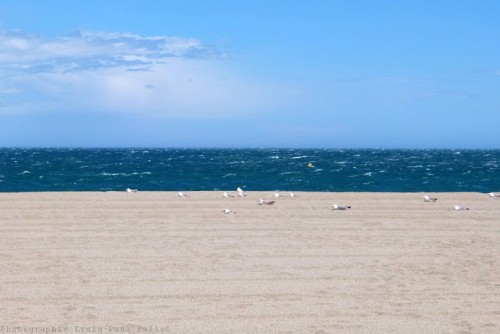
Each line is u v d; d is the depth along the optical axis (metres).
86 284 12.57
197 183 47.25
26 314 10.66
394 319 10.76
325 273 13.80
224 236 17.89
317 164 87.00
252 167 75.62
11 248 15.83
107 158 117.88
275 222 20.31
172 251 15.78
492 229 19.77
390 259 15.29
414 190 42.28
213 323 10.38
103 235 17.77
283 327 10.23
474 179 52.78
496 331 10.26
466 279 13.50
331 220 20.86
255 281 13.02
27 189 41.88
